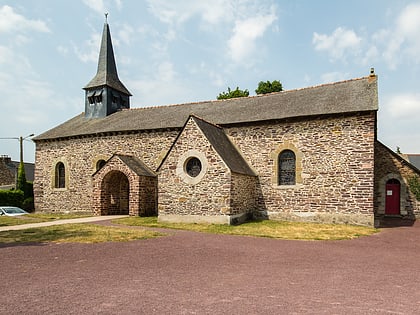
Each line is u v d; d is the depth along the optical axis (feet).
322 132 42.70
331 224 40.09
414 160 93.20
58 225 37.81
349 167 40.78
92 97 69.62
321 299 13.46
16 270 17.79
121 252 22.72
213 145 39.73
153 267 18.60
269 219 44.86
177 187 41.24
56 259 20.51
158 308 12.17
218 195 38.75
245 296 13.70
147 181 50.01
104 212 52.03
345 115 41.34
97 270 17.81
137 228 35.47
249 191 44.34
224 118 50.72
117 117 64.85
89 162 59.36
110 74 71.36
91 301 12.91
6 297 13.37
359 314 11.88
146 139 54.29
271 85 97.25
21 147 83.82
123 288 14.62
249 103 54.95
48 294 13.75
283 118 44.47
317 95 49.14
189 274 17.15
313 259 21.36
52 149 64.08
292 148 44.37
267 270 18.25
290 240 29.22
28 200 79.41
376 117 44.42
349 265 19.75
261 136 46.65
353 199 40.27
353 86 47.78
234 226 37.27
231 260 20.68
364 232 34.47
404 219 49.03
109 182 53.31
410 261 21.29
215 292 14.19
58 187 63.57
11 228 35.22
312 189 42.75
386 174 52.03
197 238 29.22
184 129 41.70
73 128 65.62
